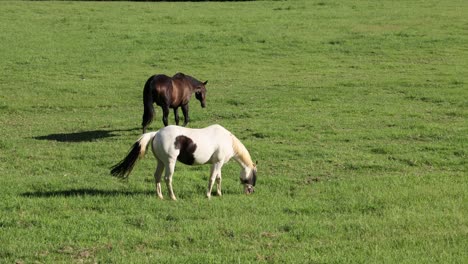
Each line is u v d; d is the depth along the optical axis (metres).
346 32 38.91
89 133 20.09
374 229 10.91
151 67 31.80
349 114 22.28
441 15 43.00
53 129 20.75
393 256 9.55
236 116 22.38
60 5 47.72
